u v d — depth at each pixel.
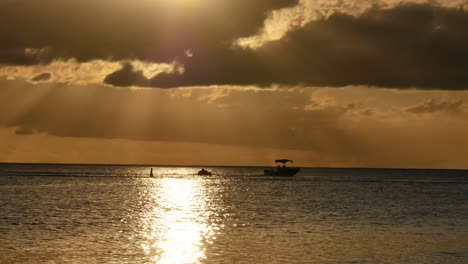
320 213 78.12
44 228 59.00
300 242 51.31
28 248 47.03
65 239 51.56
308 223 65.75
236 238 53.12
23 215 71.56
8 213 73.75
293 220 68.88
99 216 71.69
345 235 55.94
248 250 47.06
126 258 43.28
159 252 45.66
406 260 44.38
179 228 59.97
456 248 49.22
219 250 46.94
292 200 103.38
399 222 67.94
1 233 55.06
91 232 56.22
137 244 49.16
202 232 56.97
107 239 51.69
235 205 91.50
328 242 51.53
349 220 69.38
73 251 45.81
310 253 46.31
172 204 92.50
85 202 93.69
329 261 43.53
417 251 47.78
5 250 46.16
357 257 45.12
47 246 47.97
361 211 81.75
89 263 41.47
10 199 97.56
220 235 55.00
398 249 48.59
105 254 44.69
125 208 83.81
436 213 79.88
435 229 61.41
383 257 45.25
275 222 66.56
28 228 58.94
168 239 52.00
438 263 43.38
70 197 104.75
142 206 87.81
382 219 71.12
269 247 48.53
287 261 43.28
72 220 66.62
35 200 96.12
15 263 41.50
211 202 97.88
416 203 98.44
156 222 65.50
